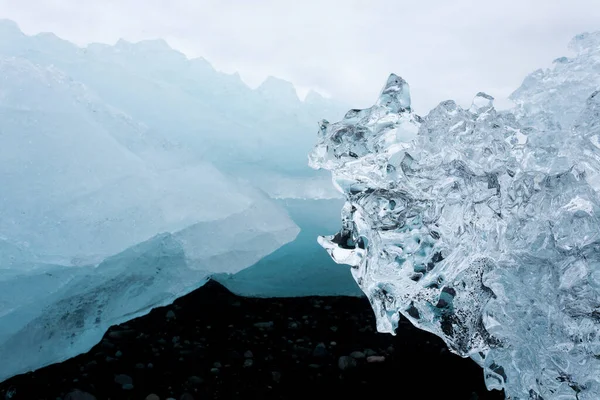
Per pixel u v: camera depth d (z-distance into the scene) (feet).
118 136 11.83
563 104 7.47
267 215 12.23
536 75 7.88
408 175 6.70
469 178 6.38
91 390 6.72
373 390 6.79
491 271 6.31
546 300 5.86
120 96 14.98
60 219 9.48
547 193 6.11
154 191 10.95
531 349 5.86
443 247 6.38
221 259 10.81
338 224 13.14
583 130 6.55
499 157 6.77
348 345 8.00
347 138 7.22
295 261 11.23
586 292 5.65
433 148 6.99
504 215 6.37
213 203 11.50
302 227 12.96
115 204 10.20
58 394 6.66
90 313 8.84
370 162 7.24
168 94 16.08
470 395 6.62
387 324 6.59
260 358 7.61
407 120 7.43
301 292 10.12
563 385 5.62
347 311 9.23
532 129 7.03
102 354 7.66
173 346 7.92
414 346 7.93
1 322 8.05
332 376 7.16
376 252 6.52
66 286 8.94
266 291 10.15
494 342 6.12
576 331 5.65
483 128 6.92
